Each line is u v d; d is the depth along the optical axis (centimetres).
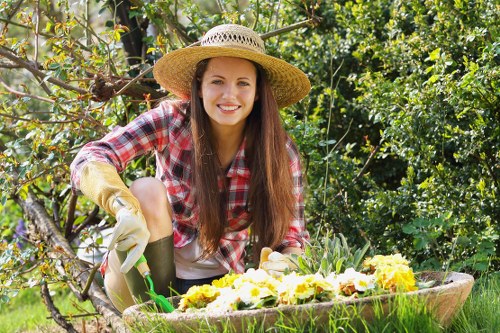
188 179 281
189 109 282
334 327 187
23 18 352
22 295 521
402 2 381
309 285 206
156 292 253
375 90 357
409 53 363
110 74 345
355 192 368
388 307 196
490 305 242
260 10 376
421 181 377
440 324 207
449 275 240
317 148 393
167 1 373
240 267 302
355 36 391
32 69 343
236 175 281
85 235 366
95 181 244
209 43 271
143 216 241
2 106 377
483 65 339
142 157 377
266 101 276
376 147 378
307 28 422
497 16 336
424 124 338
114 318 305
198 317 196
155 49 363
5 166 339
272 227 277
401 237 357
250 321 193
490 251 316
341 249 242
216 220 271
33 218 388
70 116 345
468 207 331
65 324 350
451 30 354
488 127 333
